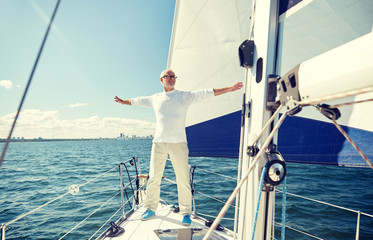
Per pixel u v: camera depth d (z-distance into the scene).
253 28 1.28
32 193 10.61
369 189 7.35
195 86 3.17
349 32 1.36
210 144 3.30
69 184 12.27
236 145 3.13
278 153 1.02
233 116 3.13
